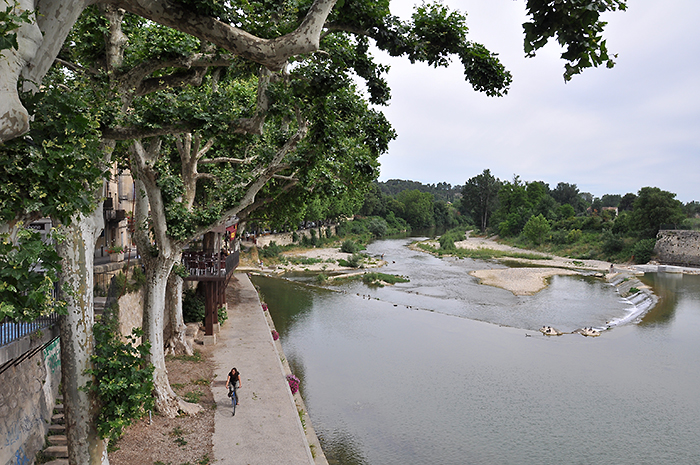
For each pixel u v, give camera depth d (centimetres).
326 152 1586
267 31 923
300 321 3334
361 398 2055
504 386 2228
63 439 1204
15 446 1041
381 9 990
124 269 1939
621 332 3212
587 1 573
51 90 630
